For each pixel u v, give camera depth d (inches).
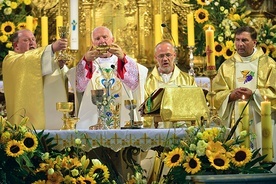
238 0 522.3
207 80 493.7
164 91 346.0
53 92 396.2
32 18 504.4
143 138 329.7
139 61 518.0
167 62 429.1
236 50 461.7
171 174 317.7
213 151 312.8
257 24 519.8
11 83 392.8
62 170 315.9
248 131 323.6
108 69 409.1
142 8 522.3
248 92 406.9
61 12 522.3
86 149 328.8
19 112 389.1
